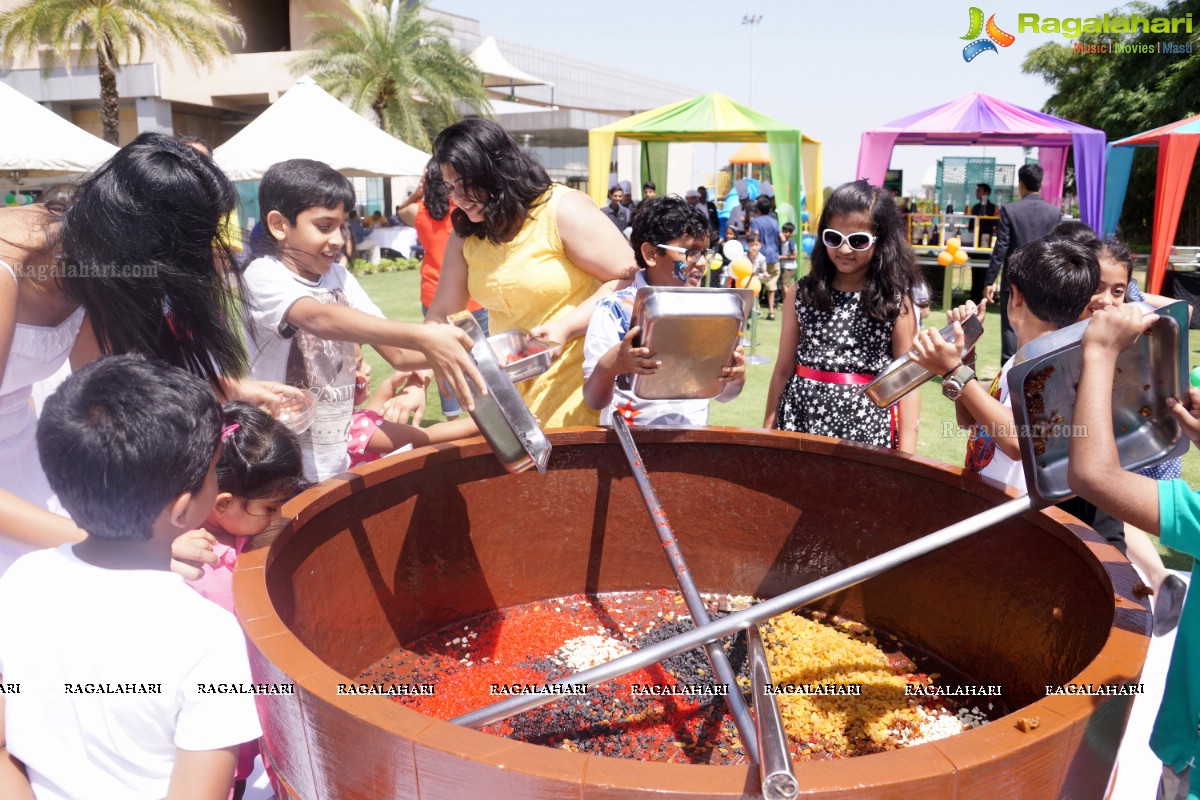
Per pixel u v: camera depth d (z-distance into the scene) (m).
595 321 2.24
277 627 1.21
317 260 2.26
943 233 14.33
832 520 2.19
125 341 1.70
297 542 1.66
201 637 1.16
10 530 1.44
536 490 2.22
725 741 1.78
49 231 1.66
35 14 16.91
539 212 2.39
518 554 2.26
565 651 2.09
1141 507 1.13
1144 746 2.08
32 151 6.61
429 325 1.73
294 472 1.71
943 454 4.99
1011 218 6.98
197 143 2.78
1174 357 1.29
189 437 1.15
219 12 19.14
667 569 2.37
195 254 1.70
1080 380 1.18
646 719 1.85
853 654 2.04
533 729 1.80
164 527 1.19
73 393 1.15
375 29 20.34
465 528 2.15
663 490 2.29
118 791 1.19
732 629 1.32
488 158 2.26
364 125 9.41
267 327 2.12
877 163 10.20
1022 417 1.28
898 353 2.54
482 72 21.95
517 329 2.14
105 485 1.12
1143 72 20.30
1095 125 21.77
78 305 1.81
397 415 2.79
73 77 23.22
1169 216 8.84
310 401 2.01
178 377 1.19
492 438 1.73
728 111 10.27
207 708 1.14
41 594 1.17
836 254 2.45
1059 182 12.84
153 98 22.98
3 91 6.78
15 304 1.58
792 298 2.71
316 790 1.14
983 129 10.09
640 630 2.20
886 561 1.38
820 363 2.58
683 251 2.24
